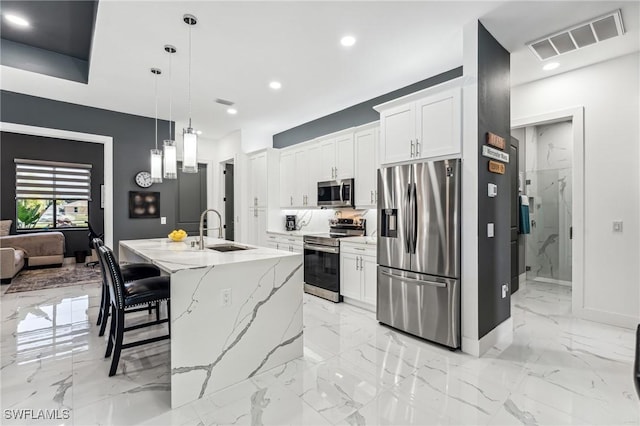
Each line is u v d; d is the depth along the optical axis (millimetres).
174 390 1925
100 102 4500
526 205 4805
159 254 2590
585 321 3357
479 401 1979
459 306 2691
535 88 3666
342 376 2285
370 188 4070
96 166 7578
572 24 2615
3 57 3375
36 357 2529
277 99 4367
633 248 3104
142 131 5141
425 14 2502
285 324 2496
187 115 5109
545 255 5297
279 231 5508
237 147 6023
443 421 1793
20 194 6801
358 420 1804
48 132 4324
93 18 2975
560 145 5129
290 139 5918
